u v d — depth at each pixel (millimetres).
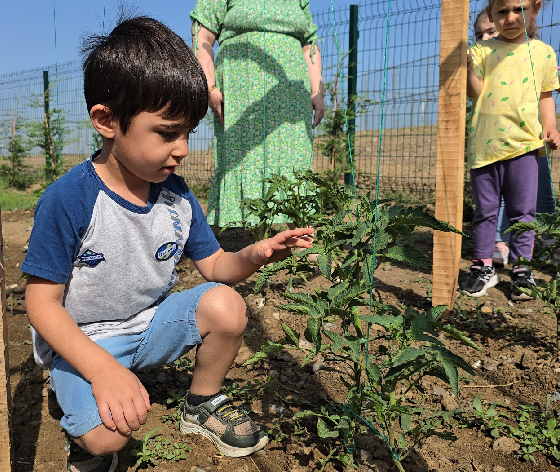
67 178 1382
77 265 1441
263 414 1867
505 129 3016
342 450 1636
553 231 2078
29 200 7238
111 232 1438
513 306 2990
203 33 3244
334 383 2094
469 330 2643
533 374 2160
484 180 3131
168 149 1303
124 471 1563
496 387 2119
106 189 1416
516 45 3051
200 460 1617
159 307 1698
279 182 2639
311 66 3467
